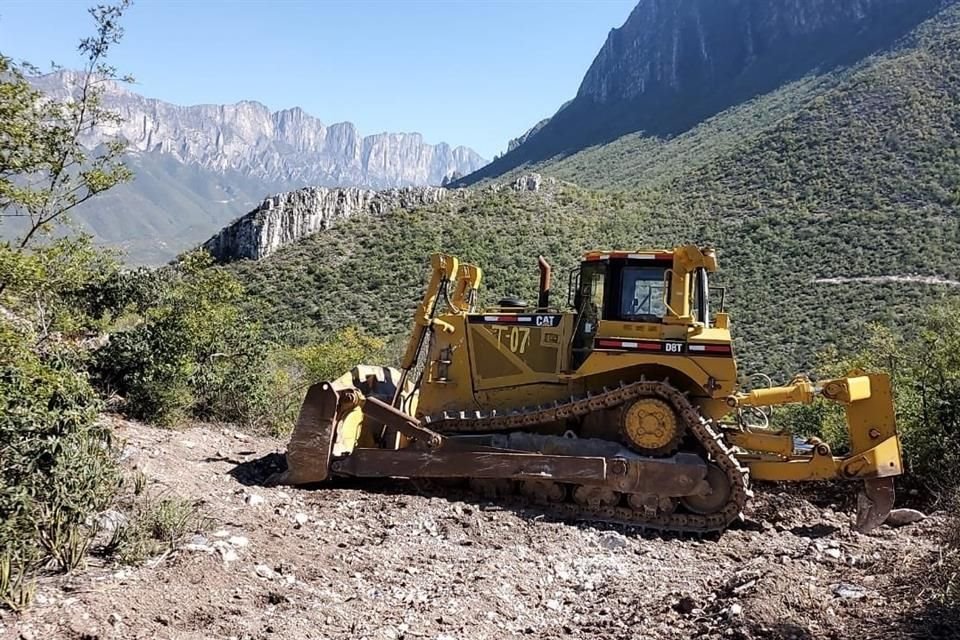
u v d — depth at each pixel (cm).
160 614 408
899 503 827
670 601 519
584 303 827
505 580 558
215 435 967
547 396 827
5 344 536
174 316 1023
